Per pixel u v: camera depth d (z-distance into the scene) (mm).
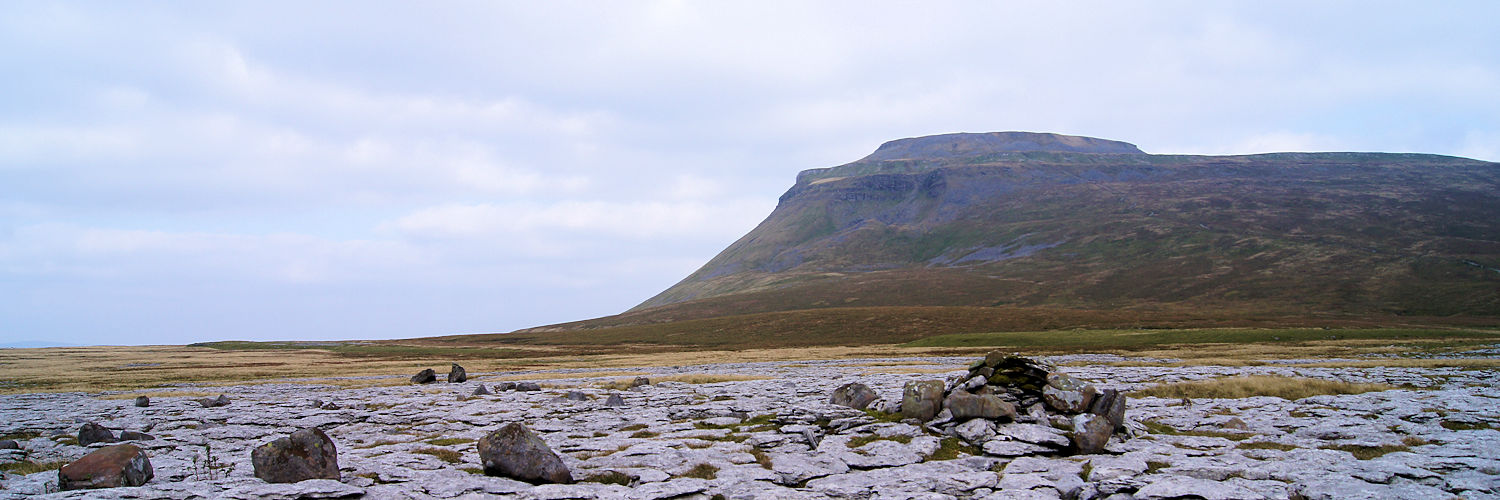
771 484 17078
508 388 45750
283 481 16766
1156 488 15812
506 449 18016
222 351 140875
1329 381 35938
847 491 16312
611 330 181500
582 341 159875
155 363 98750
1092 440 20734
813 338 142000
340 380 63688
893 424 25219
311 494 15422
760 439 23172
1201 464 18328
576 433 25500
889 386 41125
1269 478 16875
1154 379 43469
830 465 19062
